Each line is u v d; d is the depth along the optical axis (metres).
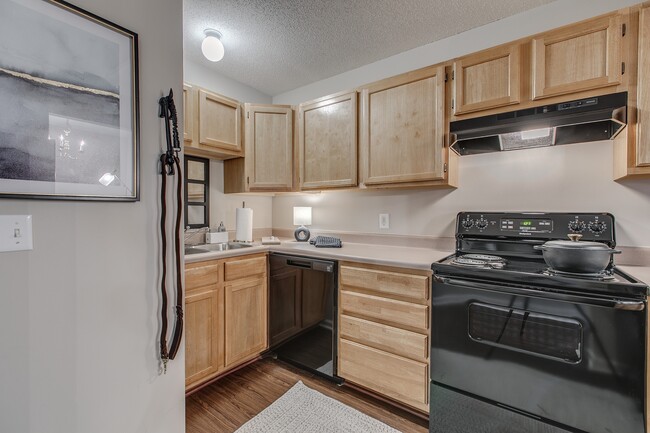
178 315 1.19
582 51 1.44
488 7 1.82
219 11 1.83
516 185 1.89
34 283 0.86
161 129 1.15
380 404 1.77
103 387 1.00
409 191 2.30
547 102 1.53
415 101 1.94
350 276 1.87
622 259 1.59
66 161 0.91
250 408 1.73
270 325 2.29
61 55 0.90
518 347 1.31
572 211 1.73
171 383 1.19
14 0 0.81
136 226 1.08
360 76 2.56
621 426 1.13
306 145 2.46
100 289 0.99
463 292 1.45
